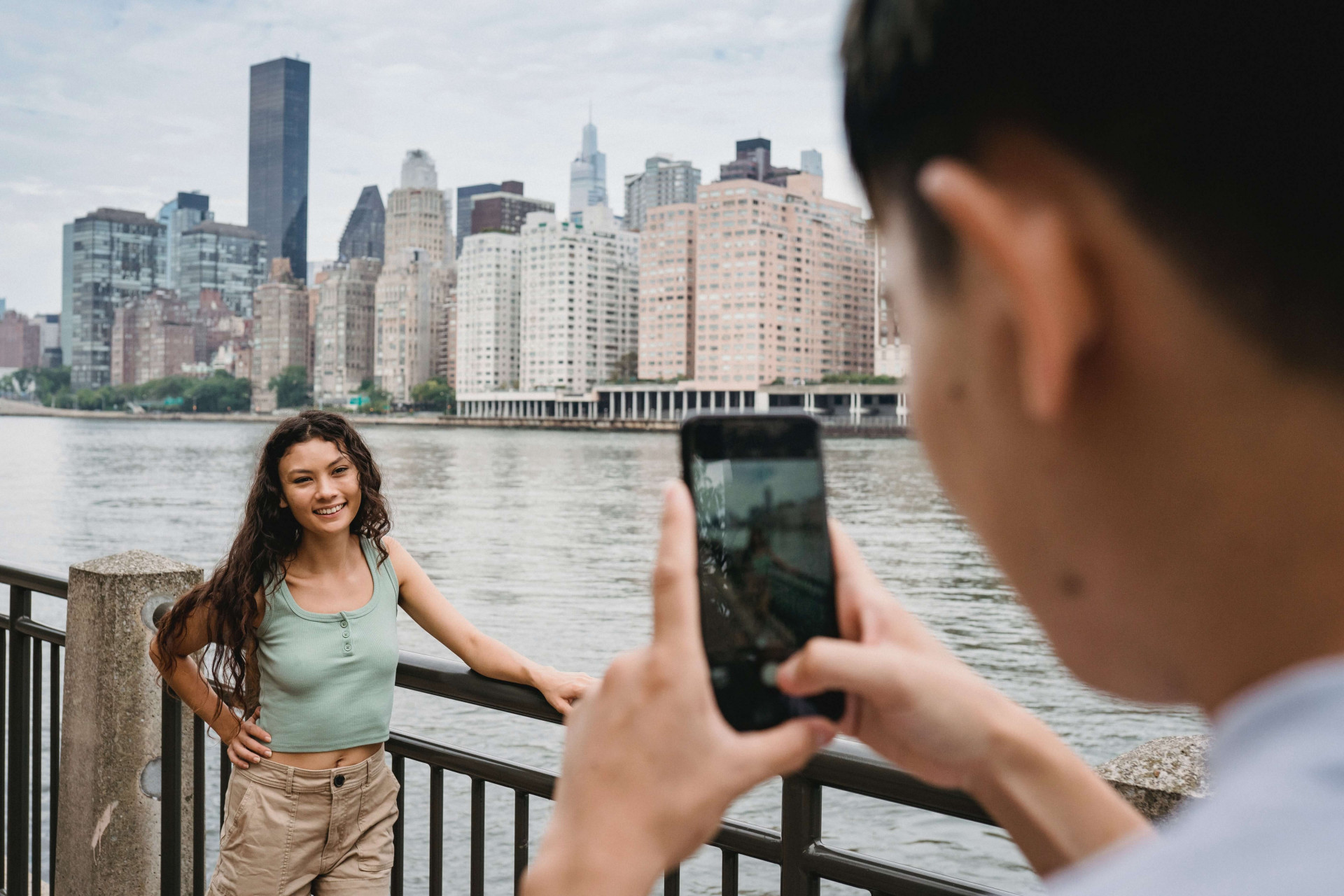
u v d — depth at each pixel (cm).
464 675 261
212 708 293
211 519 5425
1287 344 33
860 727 69
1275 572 34
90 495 6681
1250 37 34
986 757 65
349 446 292
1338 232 33
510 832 1130
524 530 5012
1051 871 65
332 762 288
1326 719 32
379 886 295
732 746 55
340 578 295
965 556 4134
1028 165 37
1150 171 35
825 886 1077
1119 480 37
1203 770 163
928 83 40
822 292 16900
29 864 425
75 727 371
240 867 283
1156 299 35
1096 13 36
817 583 69
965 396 41
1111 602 39
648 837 54
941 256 41
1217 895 30
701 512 68
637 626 2666
